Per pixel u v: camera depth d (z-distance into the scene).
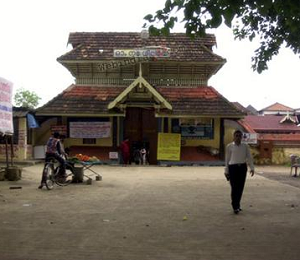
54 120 25.22
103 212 9.91
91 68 26.25
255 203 11.34
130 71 26.36
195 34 7.26
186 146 25.19
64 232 7.93
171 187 14.66
